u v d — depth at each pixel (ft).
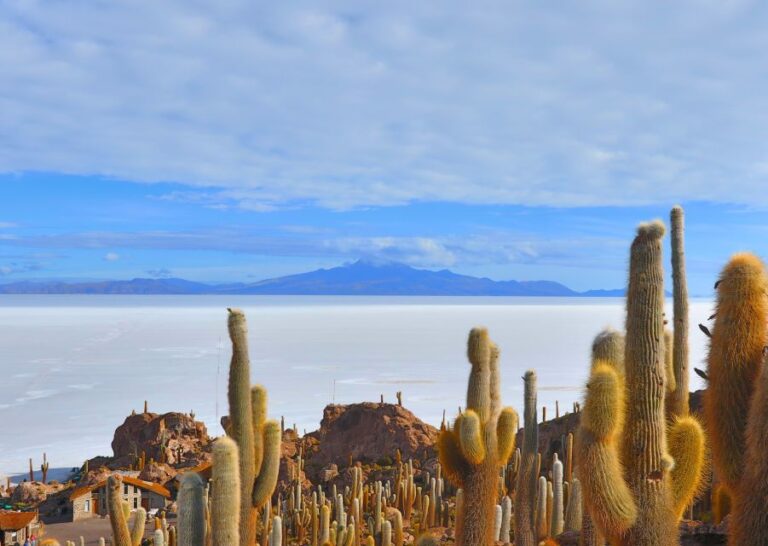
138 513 46.85
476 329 36.76
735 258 21.36
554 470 59.11
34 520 137.59
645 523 20.98
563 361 545.85
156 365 544.21
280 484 150.51
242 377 35.60
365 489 123.95
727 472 20.74
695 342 385.70
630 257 22.22
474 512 35.88
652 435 21.35
